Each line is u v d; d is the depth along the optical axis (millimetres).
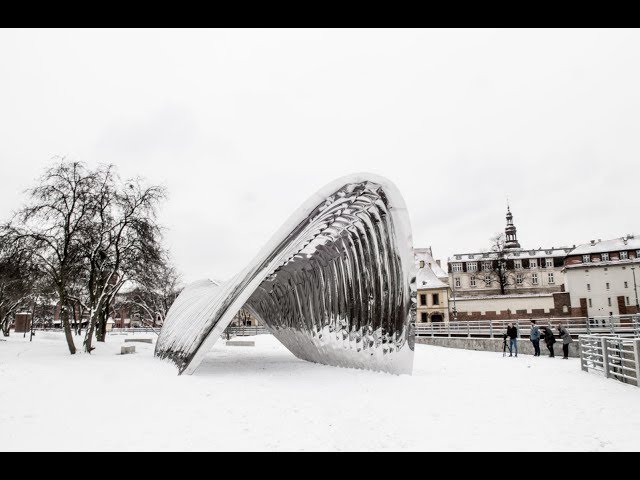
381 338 13422
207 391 9789
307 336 16703
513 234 86500
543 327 24062
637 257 55531
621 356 12086
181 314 19531
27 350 21766
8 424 6738
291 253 13836
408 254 12477
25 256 19250
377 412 7977
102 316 30031
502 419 7488
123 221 21547
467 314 50219
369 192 12117
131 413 7605
